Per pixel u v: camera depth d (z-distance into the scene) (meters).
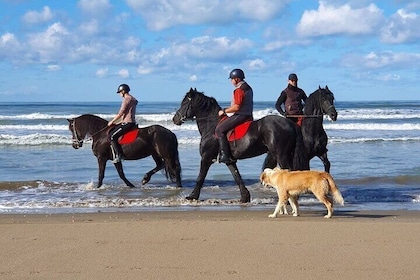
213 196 12.02
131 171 16.19
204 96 10.95
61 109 67.81
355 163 17.77
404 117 43.84
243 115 10.48
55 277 5.52
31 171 16.12
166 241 6.94
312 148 11.03
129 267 5.84
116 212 9.93
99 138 12.95
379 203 11.18
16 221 8.85
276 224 7.95
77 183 13.84
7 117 43.00
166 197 11.81
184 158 19.17
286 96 11.52
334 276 5.52
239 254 6.33
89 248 6.61
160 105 85.56
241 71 10.50
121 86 12.94
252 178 14.79
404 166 17.05
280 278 5.46
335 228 7.67
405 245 6.71
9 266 5.89
